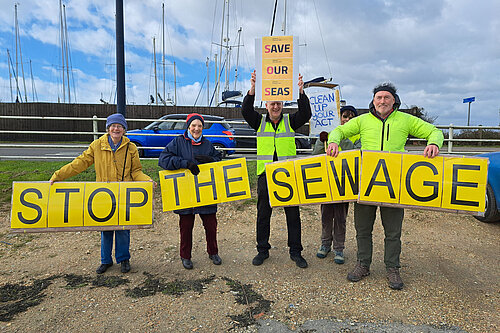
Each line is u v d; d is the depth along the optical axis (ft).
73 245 15.34
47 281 11.99
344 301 10.75
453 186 11.58
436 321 9.66
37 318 9.63
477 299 11.05
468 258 14.69
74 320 9.57
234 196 13.28
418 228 18.37
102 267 12.72
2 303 10.48
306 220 19.12
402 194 11.64
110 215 12.35
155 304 10.49
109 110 69.51
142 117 70.28
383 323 9.52
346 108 14.40
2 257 13.98
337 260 13.70
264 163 13.42
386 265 11.99
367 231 12.24
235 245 15.80
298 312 10.07
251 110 13.57
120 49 20.22
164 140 35.68
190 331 9.12
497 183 17.93
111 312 10.00
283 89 13.21
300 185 12.80
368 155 11.82
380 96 11.55
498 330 9.25
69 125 68.39
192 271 12.96
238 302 10.64
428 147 10.96
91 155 12.55
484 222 19.21
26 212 12.00
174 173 13.05
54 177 12.10
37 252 14.55
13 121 67.31
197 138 13.39
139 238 16.42
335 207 13.58
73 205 12.20
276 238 16.66
